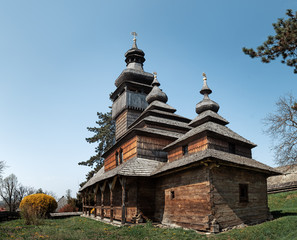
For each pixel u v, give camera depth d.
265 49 14.32
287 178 29.72
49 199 30.59
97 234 14.53
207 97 22.28
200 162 14.73
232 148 18.48
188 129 25.88
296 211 19.61
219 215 14.28
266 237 12.32
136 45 37.62
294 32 13.49
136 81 33.88
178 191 17.08
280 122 24.83
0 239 13.85
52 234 15.09
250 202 16.52
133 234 13.91
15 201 53.72
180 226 16.25
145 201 19.34
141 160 20.83
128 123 31.03
